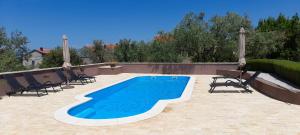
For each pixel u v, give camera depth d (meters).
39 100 10.52
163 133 6.24
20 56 40.44
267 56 37.38
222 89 12.98
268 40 33.38
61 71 16.06
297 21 40.44
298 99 9.16
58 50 42.22
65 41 13.94
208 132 6.27
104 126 6.86
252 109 8.53
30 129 6.71
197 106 9.02
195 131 6.35
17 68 36.03
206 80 17.31
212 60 28.44
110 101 12.00
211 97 10.75
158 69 23.39
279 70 14.24
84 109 10.12
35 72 13.77
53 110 8.71
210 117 7.58
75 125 6.99
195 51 26.30
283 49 37.56
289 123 6.91
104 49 37.69
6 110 8.80
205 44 25.78
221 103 9.52
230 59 28.52
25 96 11.45
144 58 30.97
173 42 27.28
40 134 6.32
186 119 7.39
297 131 6.26
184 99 10.22
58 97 11.18
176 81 19.55
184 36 25.52
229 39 28.17
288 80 12.80
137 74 22.64
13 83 12.09
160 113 8.08
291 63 13.51
